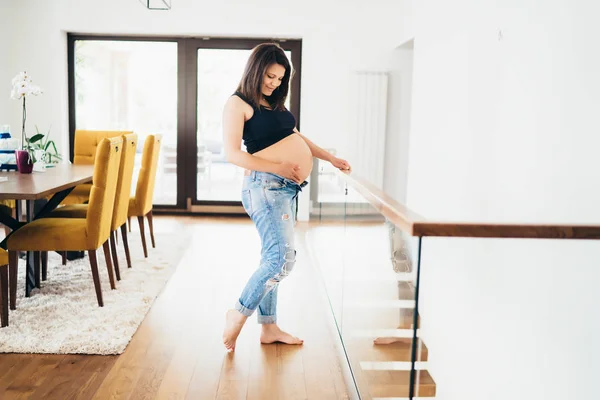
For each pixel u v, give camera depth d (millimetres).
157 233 5840
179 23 6648
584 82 2695
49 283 3947
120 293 3748
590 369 2529
